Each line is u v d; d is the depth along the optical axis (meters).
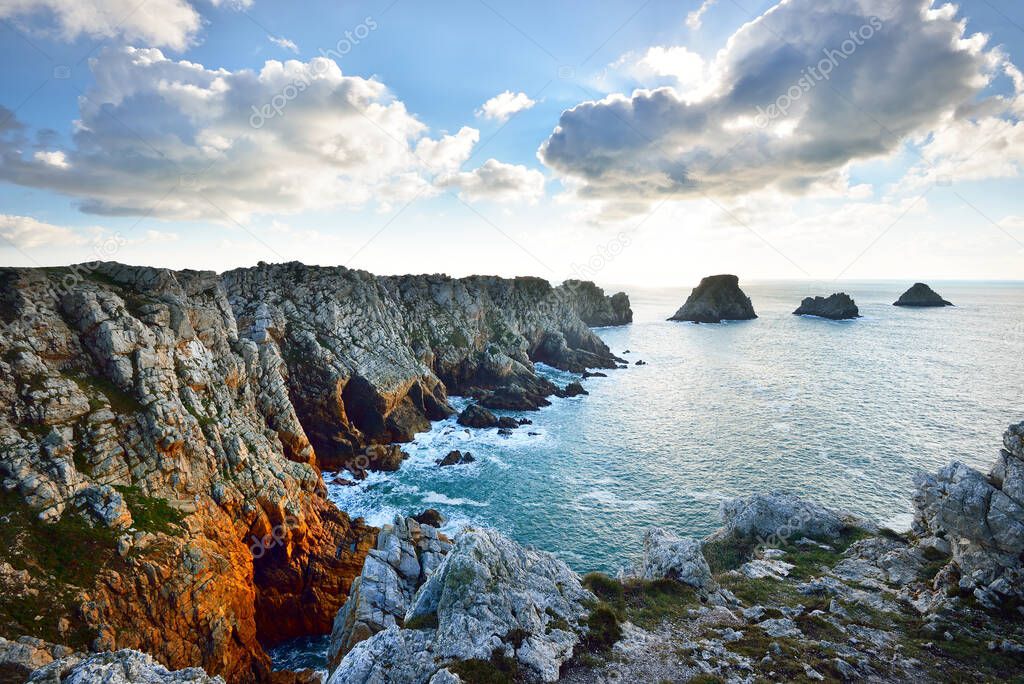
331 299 78.00
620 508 52.56
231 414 44.22
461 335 107.00
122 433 33.78
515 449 70.62
